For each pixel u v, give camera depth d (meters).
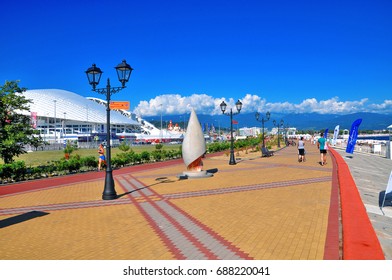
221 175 15.57
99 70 10.81
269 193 10.18
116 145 80.69
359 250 4.27
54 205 9.83
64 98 129.88
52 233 6.75
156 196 10.58
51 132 113.12
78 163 19.16
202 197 10.05
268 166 19.05
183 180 14.36
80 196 11.28
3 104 17.98
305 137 82.75
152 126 176.88
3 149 17.30
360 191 9.80
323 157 18.72
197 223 7.02
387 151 24.02
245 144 39.22
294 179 13.04
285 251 5.09
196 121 15.59
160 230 6.61
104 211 8.71
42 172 17.39
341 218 6.84
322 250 5.03
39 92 127.56
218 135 159.25
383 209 7.46
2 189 13.38
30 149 61.34
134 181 14.64
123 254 5.34
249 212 7.78
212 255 5.10
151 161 26.41
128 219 7.69
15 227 7.34
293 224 6.56
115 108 10.72
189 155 15.26
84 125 127.69
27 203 10.30
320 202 8.54
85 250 5.62
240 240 5.74
